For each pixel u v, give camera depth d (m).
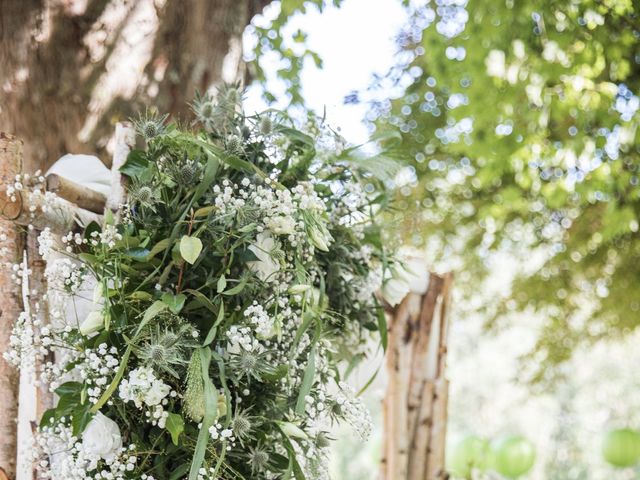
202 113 1.84
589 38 4.27
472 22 4.43
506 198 5.29
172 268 1.70
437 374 2.80
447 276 2.84
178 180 1.69
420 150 5.87
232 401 1.70
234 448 1.67
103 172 2.07
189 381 1.53
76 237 1.68
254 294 1.74
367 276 2.13
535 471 9.80
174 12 2.63
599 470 9.43
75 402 1.61
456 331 12.27
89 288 1.73
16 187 1.66
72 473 1.55
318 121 2.07
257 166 1.85
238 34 2.77
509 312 6.29
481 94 4.67
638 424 10.55
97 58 2.53
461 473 4.57
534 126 4.89
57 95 2.49
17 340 1.62
